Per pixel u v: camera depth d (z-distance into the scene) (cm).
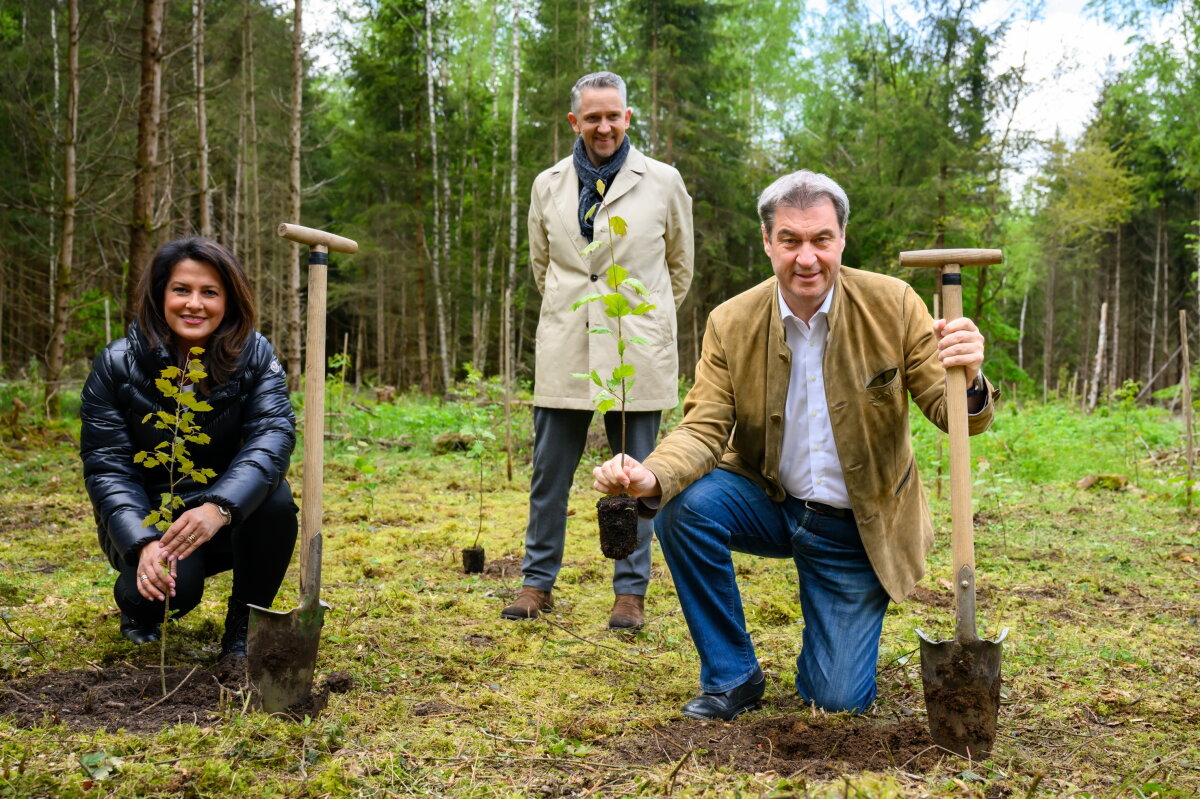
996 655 222
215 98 1788
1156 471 775
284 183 2283
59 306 980
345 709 251
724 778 209
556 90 2147
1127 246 3359
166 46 1421
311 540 241
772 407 259
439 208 2530
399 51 2312
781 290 258
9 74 1462
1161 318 3428
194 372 247
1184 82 2031
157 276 269
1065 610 385
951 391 223
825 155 2144
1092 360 3544
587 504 635
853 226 1992
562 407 361
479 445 570
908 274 1917
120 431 272
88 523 517
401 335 3036
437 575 425
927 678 226
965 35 1834
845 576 263
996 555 488
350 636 321
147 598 248
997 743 241
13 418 838
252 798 199
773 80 2803
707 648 260
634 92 2092
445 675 289
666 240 382
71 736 221
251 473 261
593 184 364
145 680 262
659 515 263
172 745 218
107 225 1606
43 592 369
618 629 349
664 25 2056
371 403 1226
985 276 1933
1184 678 300
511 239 2102
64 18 1534
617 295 242
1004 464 808
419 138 2323
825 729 239
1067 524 576
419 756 225
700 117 2095
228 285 273
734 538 268
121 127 1543
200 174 1286
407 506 608
